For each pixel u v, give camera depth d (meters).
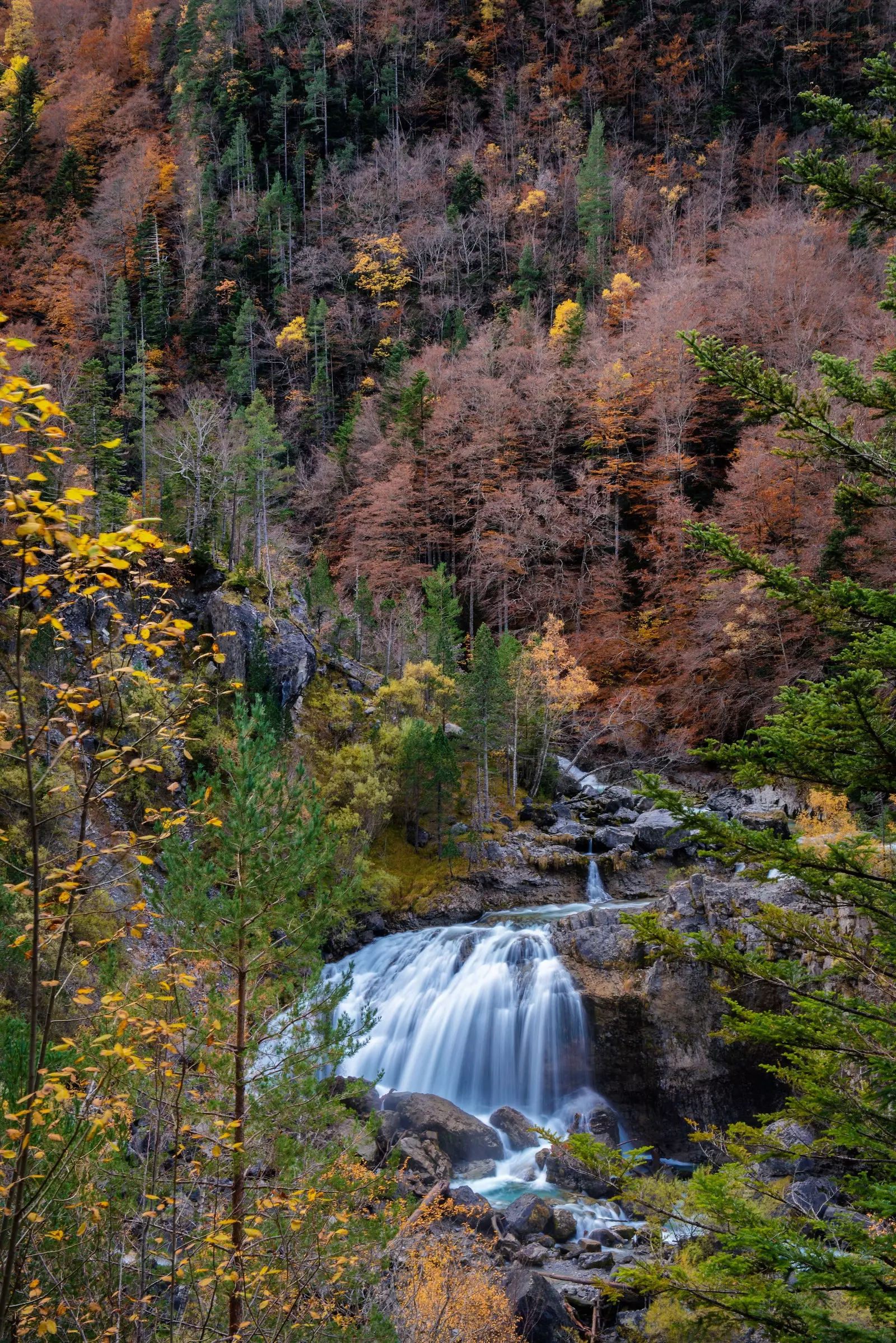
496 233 113.00
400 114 134.25
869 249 76.06
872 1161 7.86
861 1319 9.03
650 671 60.16
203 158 123.06
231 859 10.13
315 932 10.85
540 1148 26.67
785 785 43.50
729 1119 29.23
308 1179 9.66
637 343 75.38
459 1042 33.22
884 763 7.12
